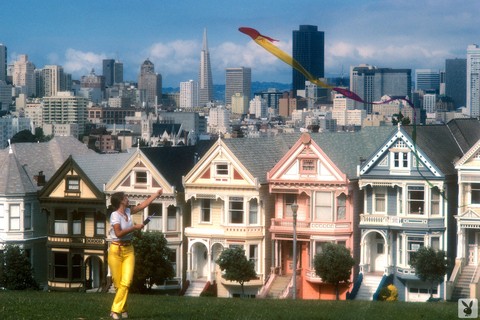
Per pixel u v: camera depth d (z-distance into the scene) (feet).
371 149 437.99
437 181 398.62
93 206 440.45
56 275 448.24
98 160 456.45
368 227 408.05
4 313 213.66
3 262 426.92
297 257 418.31
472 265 399.85
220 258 406.82
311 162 411.54
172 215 433.89
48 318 207.72
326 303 251.19
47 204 448.24
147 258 404.57
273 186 417.90
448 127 441.68
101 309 220.84
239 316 215.10
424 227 400.06
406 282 405.59
